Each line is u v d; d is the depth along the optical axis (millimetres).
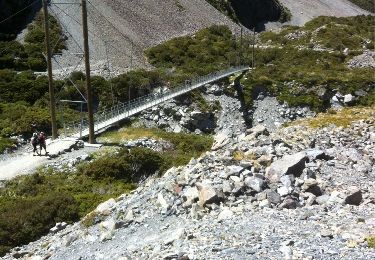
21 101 56312
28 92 58312
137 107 52438
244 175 16750
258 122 68000
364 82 75750
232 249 11383
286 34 120875
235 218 14172
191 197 16641
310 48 106375
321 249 10727
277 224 13047
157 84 71875
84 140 43938
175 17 113438
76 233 18828
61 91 59625
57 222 23609
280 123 68188
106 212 19438
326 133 25984
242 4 161750
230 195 15891
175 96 58844
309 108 71188
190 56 92250
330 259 10133
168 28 106000
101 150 40281
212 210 15391
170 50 91688
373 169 19031
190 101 65562
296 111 70688
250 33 131750
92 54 78375
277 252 10828
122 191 31250
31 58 70125
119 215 18438
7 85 58531
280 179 16391
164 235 14930
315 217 13539
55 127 44438
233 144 21234
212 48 97750
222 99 70125
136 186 32781
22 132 45062
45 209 24312
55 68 69875
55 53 74000
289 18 177875
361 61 95188
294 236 11875
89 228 18734
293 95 73250
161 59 87000
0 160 38188
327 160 19578
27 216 23328
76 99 60469
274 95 73438
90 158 37969
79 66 71812
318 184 16547
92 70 70812
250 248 11328
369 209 14438
